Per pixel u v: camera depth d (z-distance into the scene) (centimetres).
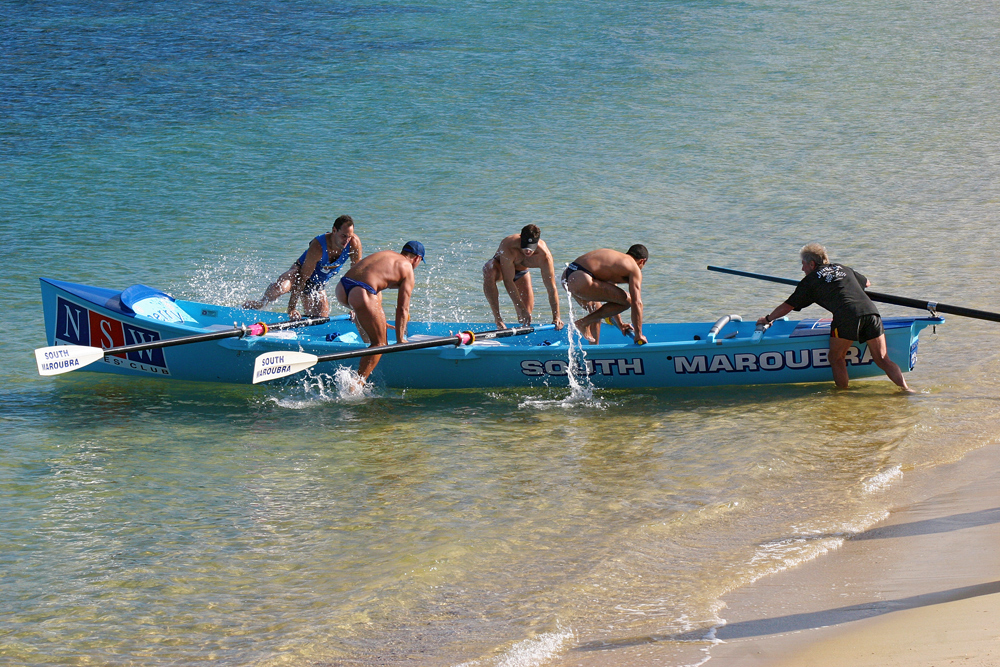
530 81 4656
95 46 5212
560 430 1455
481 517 1144
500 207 2986
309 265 1872
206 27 5703
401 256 1658
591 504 1172
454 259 2497
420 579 984
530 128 3922
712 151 3594
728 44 5416
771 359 1602
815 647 780
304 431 1482
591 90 4503
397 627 891
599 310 1673
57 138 3744
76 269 2419
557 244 2616
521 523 1123
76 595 977
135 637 891
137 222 2856
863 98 4353
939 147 3584
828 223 2752
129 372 1784
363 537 1098
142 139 3750
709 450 1344
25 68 4756
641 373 1630
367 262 1634
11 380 1730
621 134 3831
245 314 1895
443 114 4119
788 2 6519
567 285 1645
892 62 5016
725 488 1205
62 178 3281
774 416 1475
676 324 1769
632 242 2619
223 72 4766
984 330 1866
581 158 3519
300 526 1135
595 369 1633
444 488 1238
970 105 4188
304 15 6081
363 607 931
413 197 3108
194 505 1205
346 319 1823
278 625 905
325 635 881
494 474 1284
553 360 1631
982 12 6172
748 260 2430
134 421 1536
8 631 908
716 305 2083
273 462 1351
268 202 3069
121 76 4656
